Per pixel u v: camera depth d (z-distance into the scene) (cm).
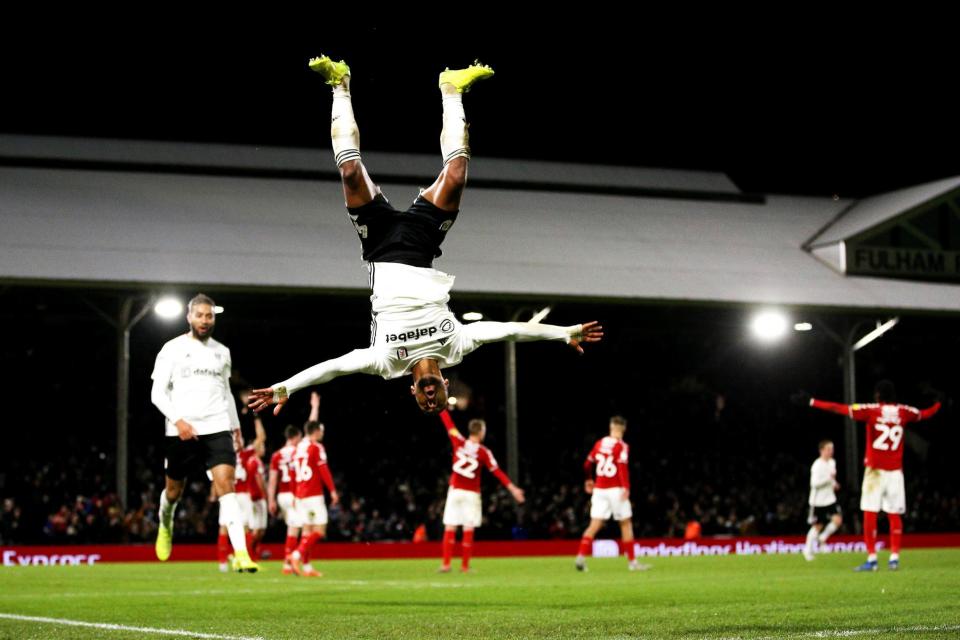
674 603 1262
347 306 3728
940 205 3825
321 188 3828
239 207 3531
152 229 3241
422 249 920
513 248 3516
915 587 1468
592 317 3709
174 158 3853
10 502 3066
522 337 923
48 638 925
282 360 4053
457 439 2109
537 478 3919
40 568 2386
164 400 1315
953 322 4000
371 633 957
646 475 3866
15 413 3791
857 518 3475
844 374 3594
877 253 3750
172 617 1131
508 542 3138
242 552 1297
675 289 3388
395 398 4016
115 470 3522
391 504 3566
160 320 3975
